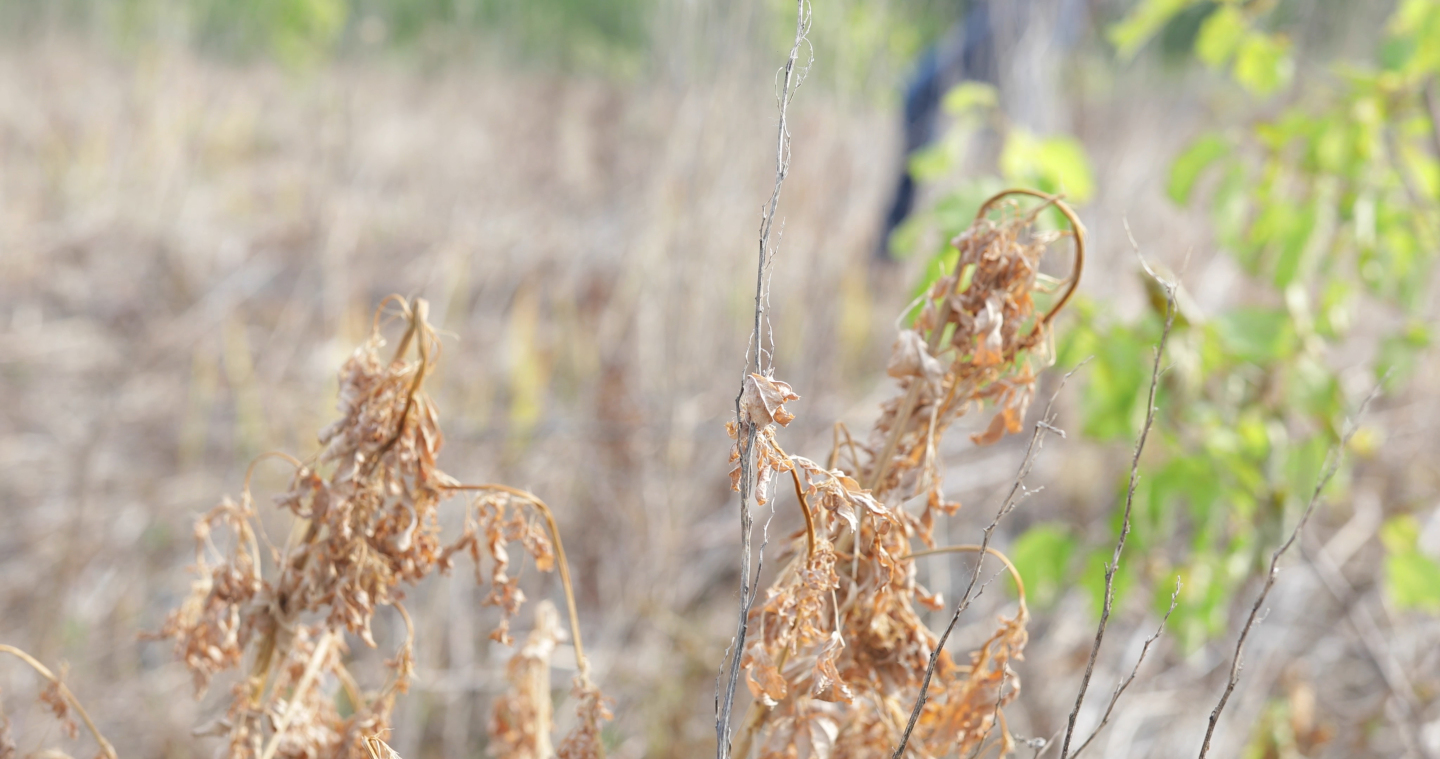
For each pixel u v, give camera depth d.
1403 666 2.20
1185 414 1.65
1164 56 3.87
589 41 6.58
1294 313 1.69
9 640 2.29
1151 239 3.18
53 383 3.40
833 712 0.87
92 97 6.48
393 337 3.64
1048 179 1.40
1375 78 1.71
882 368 3.23
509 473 2.64
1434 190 1.85
